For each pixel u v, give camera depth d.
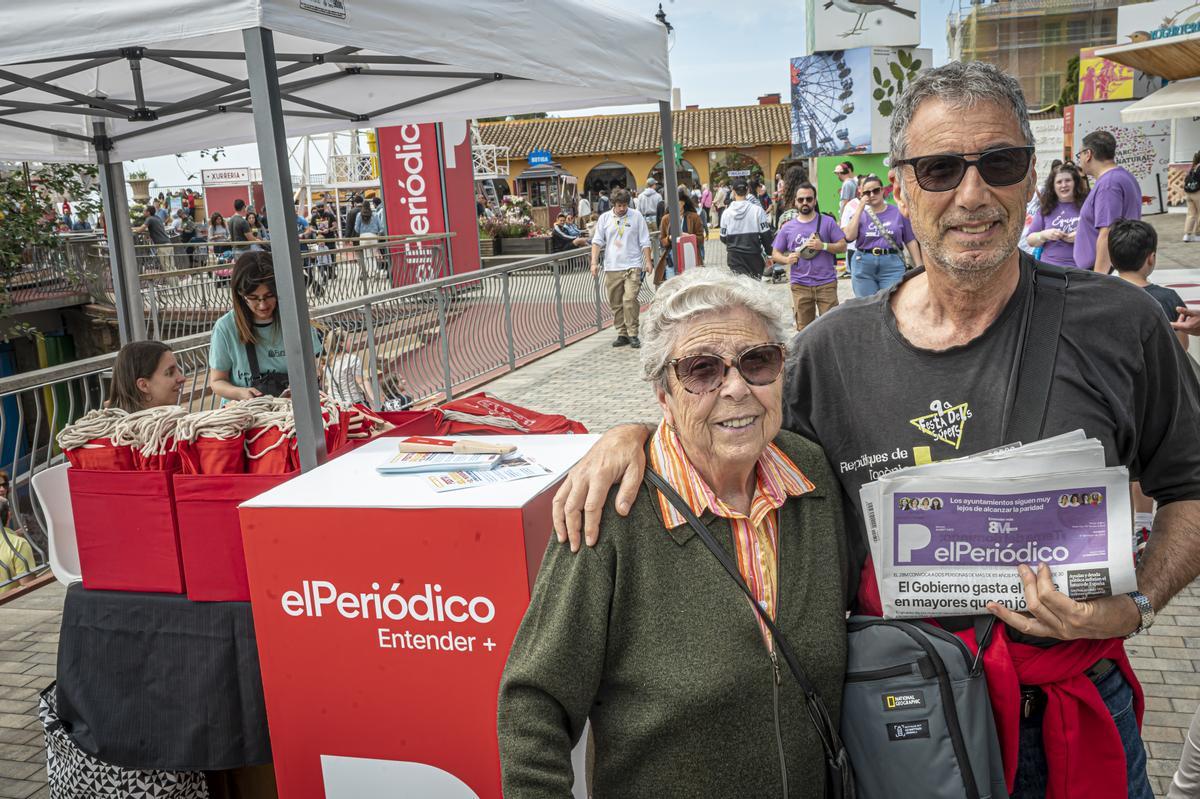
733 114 49.62
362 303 7.34
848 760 1.70
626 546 1.65
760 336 1.67
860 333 1.79
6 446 5.18
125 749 2.57
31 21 2.68
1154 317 1.65
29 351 15.06
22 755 3.57
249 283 4.22
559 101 5.59
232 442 2.48
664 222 15.05
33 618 4.81
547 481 2.18
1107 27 40.56
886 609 1.67
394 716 2.14
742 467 1.70
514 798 1.57
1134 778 1.74
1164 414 1.70
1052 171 7.54
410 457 2.46
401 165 14.77
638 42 5.12
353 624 2.12
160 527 2.50
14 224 11.26
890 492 1.62
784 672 1.65
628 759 1.65
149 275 11.48
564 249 22.58
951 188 1.58
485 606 2.02
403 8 3.09
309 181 26.97
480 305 9.70
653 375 1.74
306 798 2.25
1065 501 1.57
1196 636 3.91
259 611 2.19
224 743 2.49
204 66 4.90
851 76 18.58
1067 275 1.68
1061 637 1.57
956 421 1.69
